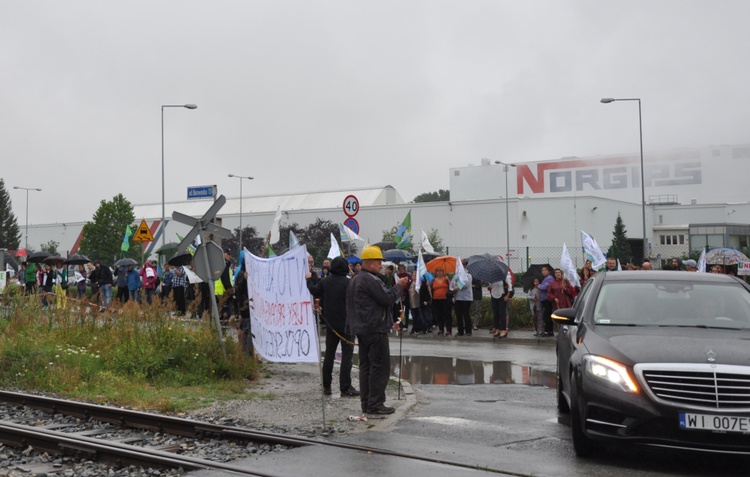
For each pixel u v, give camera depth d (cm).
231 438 854
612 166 9594
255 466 704
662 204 7950
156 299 1508
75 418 1020
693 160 9325
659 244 6756
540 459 730
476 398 1121
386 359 979
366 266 976
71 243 7619
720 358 680
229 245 6378
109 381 1275
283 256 1084
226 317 1591
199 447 830
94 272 2683
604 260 1848
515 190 9888
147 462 742
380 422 926
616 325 797
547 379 1335
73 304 1658
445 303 2112
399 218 6294
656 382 675
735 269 1772
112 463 768
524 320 2261
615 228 5903
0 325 1597
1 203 10656
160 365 1328
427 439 822
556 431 867
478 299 2252
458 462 712
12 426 884
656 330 766
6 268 3866
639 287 853
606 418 690
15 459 796
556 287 1911
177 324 1464
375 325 962
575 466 703
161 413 1034
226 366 1327
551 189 9769
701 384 666
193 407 1072
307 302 1047
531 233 5878
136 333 1434
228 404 1089
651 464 716
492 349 1820
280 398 1140
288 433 875
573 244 5741
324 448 774
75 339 1490
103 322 1560
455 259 2102
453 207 6125
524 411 1005
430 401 1093
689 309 812
